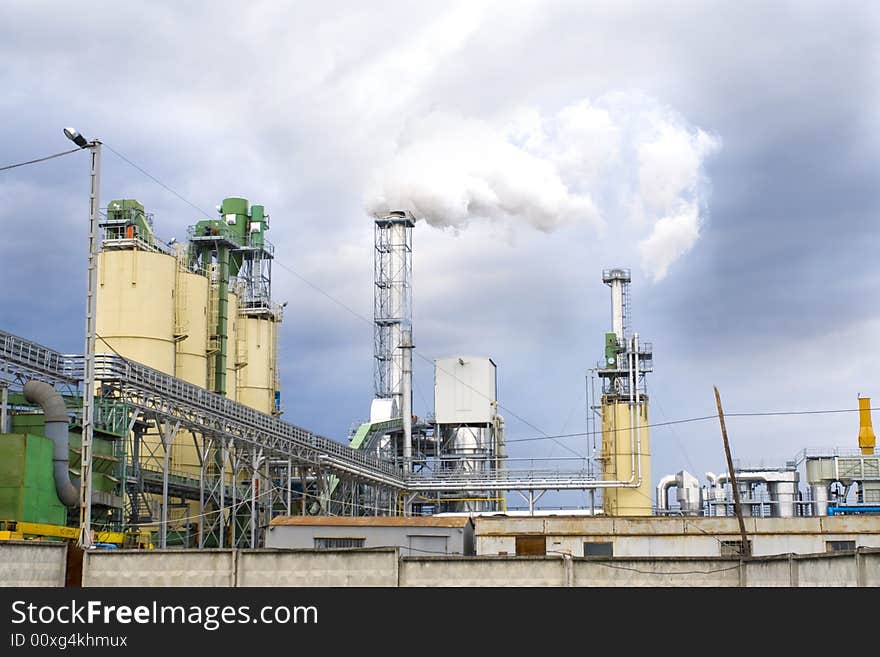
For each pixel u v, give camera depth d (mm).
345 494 95938
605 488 116938
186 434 86688
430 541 64500
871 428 112438
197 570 40406
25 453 54375
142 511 76125
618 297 120875
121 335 86062
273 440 81750
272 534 65188
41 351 61062
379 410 116000
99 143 47375
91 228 46781
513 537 65812
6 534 51688
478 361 119000
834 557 36125
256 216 111750
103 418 63969
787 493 113688
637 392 117062
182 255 96000
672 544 65188
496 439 119875
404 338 118625
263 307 111250
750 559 40125
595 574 40125
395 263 120625
